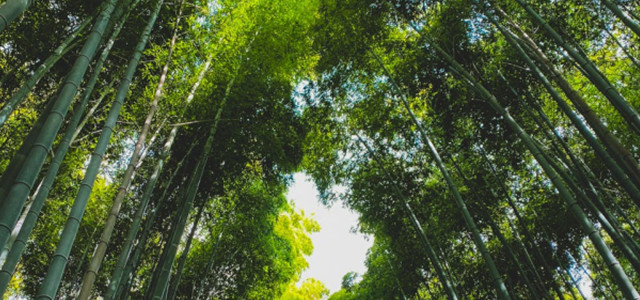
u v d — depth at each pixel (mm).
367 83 7453
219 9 6102
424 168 7633
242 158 6938
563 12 5324
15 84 4781
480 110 6352
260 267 9594
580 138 6414
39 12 4730
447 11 5832
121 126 5918
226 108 6371
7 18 1826
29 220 2258
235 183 7684
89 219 7160
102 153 2689
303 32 6984
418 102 7426
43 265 6863
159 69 5789
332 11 6297
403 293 9195
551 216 7055
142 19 5250
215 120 5500
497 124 6422
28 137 2299
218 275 9297
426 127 7426
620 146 3143
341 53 6637
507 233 7727
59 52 2918
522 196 7387
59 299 7121
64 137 2605
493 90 5969
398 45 6559
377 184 7898
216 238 9281
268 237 9578
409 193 7754
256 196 8531
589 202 3867
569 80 6410
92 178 2570
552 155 5551
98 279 7164
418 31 5711
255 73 6508
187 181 6453
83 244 7176
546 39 5434
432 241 8023
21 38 4574
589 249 7781
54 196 5957
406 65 6645
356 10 6082
